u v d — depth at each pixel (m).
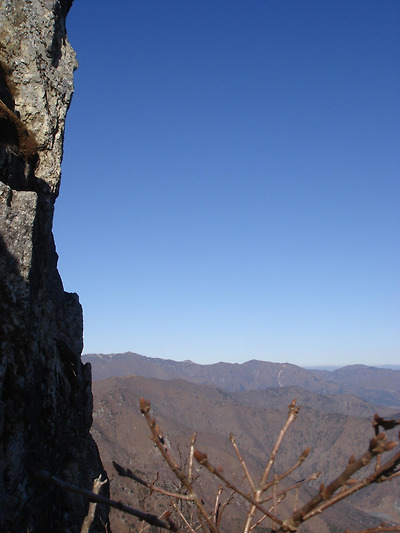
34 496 9.41
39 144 12.45
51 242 14.28
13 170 10.95
